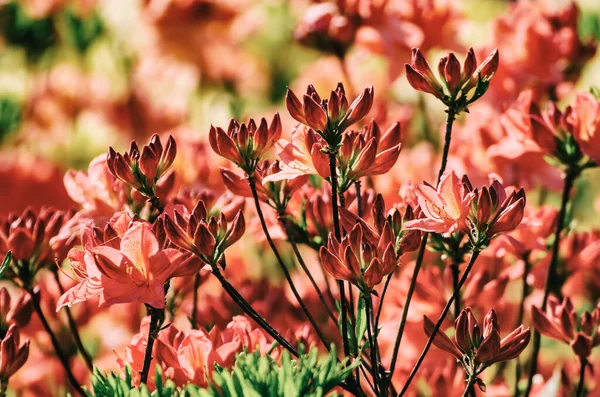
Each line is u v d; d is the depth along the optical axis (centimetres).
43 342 105
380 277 79
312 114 80
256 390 76
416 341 97
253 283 103
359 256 80
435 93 83
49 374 105
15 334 88
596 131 92
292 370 77
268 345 85
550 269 94
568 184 94
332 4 125
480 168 104
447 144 83
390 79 125
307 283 108
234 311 99
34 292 91
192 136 114
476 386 95
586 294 107
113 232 82
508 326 100
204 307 100
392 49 125
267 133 83
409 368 96
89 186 92
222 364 82
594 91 98
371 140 82
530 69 114
